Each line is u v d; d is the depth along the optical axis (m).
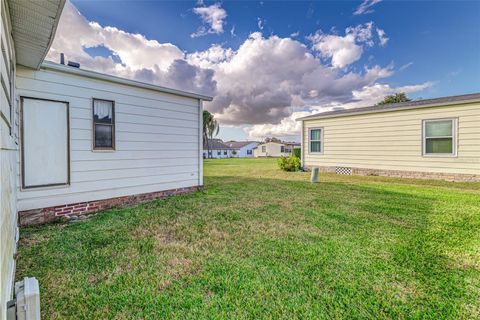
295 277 2.35
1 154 1.28
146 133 5.73
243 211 4.72
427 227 3.74
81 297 2.04
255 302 1.98
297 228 3.73
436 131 8.10
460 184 7.41
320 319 1.80
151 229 3.71
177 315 1.83
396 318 1.81
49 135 4.24
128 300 2.01
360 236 3.38
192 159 6.81
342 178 9.27
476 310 1.89
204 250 2.96
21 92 3.92
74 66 4.64
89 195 4.75
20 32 2.72
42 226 3.90
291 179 9.37
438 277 2.35
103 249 2.99
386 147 9.24
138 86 5.52
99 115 4.93
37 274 2.40
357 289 2.16
